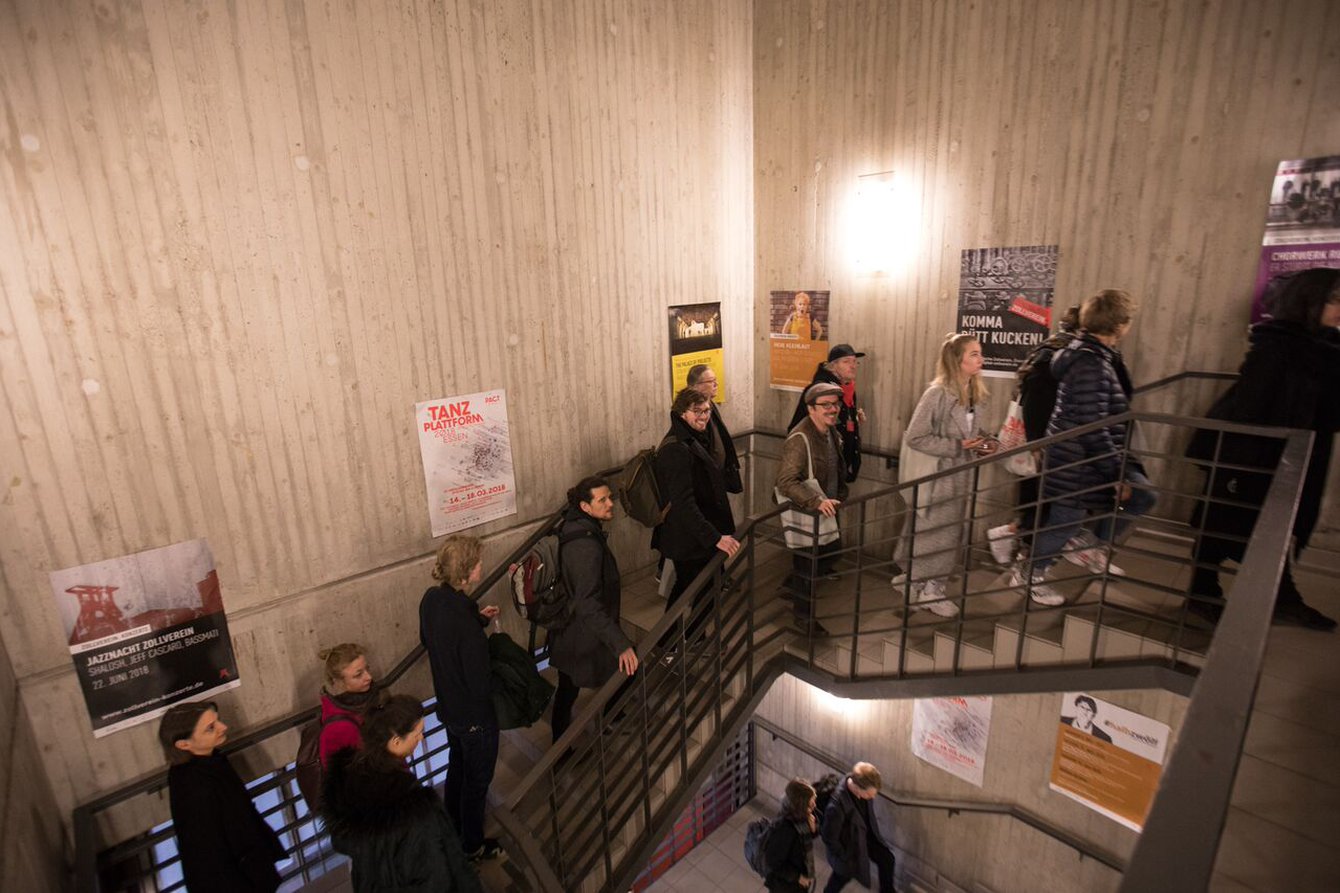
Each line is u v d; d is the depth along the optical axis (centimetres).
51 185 252
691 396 355
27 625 265
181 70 273
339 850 211
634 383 467
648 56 436
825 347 502
